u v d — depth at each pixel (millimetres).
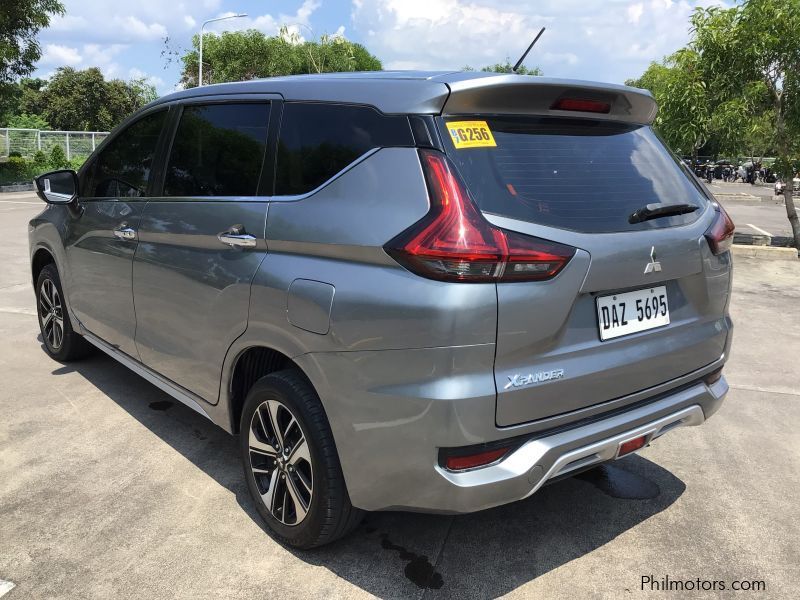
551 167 2426
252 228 2719
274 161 2771
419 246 2121
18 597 2439
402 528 2943
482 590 2543
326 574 2609
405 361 2158
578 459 2391
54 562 2645
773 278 9414
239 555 2715
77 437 3770
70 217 4301
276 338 2572
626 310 2496
